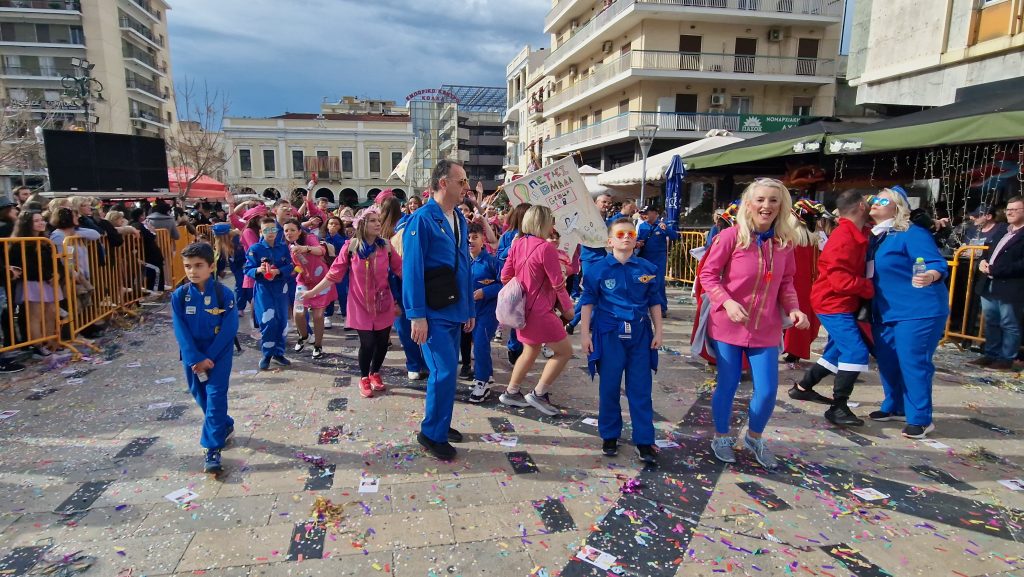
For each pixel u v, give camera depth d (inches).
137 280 339.0
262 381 204.2
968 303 246.2
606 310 139.3
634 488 127.7
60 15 1673.2
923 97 417.4
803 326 130.3
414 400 184.2
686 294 414.9
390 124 1947.6
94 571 96.7
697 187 750.5
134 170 582.2
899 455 146.2
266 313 215.2
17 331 231.5
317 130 1899.6
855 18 486.0
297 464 137.5
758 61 1073.5
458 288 142.5
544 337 166.4
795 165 425.7
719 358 138.6
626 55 1095.6
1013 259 208.1
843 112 1135.0
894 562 102.5
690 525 113.6
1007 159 317.1
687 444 152.9
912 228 153.3
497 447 149.3
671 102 1077.8
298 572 97.2
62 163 523.5
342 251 185.3
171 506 117.6
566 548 105.3
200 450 145.3
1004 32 352.5
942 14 394.0
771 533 111.0
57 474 131.6
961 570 100.4
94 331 281.6
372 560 100.8
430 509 117.8
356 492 124.3
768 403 134.4
